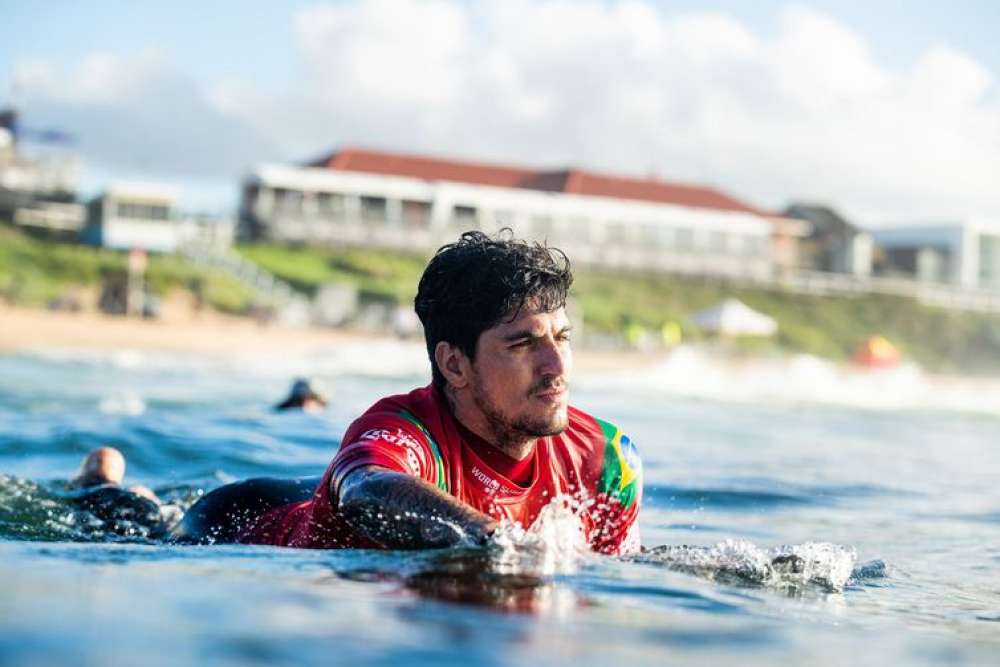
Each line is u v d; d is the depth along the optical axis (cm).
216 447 702
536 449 302
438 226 5794
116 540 377
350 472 272
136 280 4247
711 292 6019
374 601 175
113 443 714
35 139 5659
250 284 4681
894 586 304
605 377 2955
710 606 211
